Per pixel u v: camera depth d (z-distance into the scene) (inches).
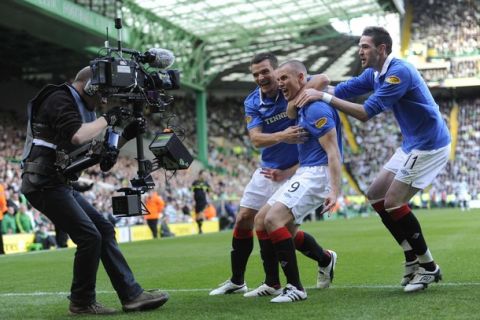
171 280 278.7
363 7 1147.3
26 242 611.5
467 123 1776.6
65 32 906.1
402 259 335.3
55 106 171.2
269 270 215.0
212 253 441.4
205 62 1374.3
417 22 1838.1
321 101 193.9
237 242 227.0
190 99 1647.4
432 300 181.2
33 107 177.0
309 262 326.6
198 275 297.6
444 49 1787.6
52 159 175.5
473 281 225.3
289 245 192.9
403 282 218.7
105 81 163.9
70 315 180.1
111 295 228.5
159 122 1344.7
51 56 1191.6
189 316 169.8
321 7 1134.4
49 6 778.8
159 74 176.2
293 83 198.8
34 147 176.1
